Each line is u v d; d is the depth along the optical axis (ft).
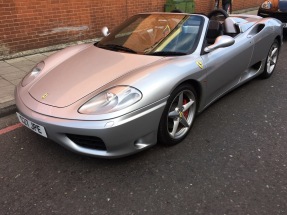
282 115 12.18
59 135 8.08
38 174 8.71
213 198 7.70
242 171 8.74
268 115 12.16
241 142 10.23
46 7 19.34
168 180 8.36
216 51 11.09
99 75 9.11
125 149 8.26
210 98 11.47
